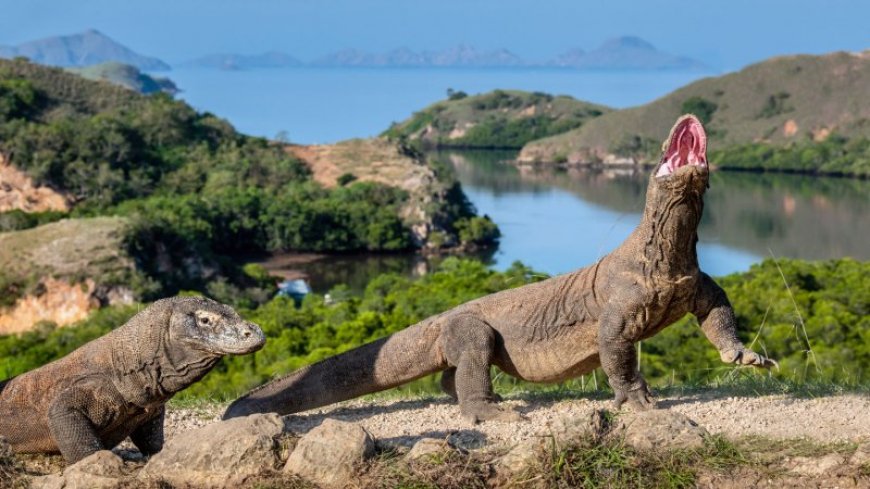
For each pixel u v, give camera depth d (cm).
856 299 3650
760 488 640
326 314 4128
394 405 951
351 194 12106
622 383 857
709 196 15638
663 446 673
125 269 7862
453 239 11456
